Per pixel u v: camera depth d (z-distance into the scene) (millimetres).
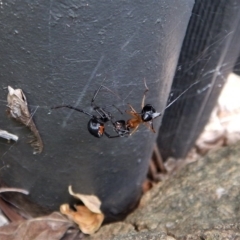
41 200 94
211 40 98
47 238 94
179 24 70
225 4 90
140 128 84
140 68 70
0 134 80
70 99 71
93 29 61
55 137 78
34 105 73
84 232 95
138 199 108
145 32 64
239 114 155
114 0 59
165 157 134
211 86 111
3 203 102
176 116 118
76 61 65
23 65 67
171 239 82
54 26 60
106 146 83
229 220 84
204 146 142
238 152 103
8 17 61
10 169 89
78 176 88
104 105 74
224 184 95
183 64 103
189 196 95
